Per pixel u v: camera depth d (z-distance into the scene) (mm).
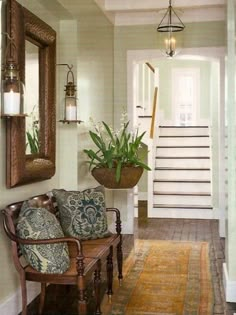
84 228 3736
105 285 4055
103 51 5859
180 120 10094
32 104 3793
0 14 3102
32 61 3803
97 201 3893
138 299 3699
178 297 3742
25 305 2998
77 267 2918
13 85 3100
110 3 5941
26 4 3762
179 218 7527
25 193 3652
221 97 6309
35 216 2971
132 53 6426
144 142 7984
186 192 7875
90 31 5227
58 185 4613
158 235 6254
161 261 4879
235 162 3666
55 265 2918
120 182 5035
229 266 3654
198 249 5434
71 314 3395
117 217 4090
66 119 4492
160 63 10016
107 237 3875
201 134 9086
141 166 5148
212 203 7531
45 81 4016
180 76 10023
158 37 6141
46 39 3941
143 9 5977
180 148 8633
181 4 5867
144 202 9141
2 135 3188
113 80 6449
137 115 8164
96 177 5094
